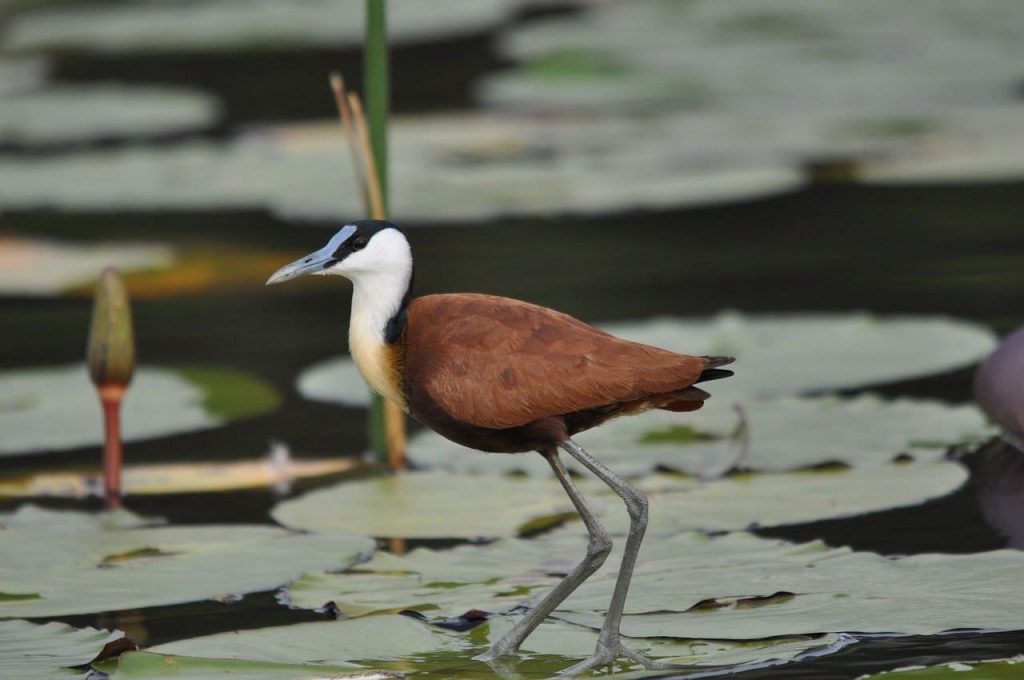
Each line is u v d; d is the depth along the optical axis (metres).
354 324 8.01
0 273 17.06
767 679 6.97
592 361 7.59
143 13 32.94
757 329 13.46
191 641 7.49
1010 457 10.38
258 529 9.30
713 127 23.61
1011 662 6.83
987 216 18.48
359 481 10.20
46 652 7.41
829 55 26.45
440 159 22.28
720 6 29.89
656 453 10.59
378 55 10.47
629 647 7.36
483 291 15.88
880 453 10.32
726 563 8.36
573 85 25.20
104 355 10.11
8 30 32.53
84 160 23.09
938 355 12.45
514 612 7.91
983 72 25.08
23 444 11.31
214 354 14.38
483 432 7.72
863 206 19.52
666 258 17.23
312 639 7.51
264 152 22.38
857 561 8.27
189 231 19.70
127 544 9.06
